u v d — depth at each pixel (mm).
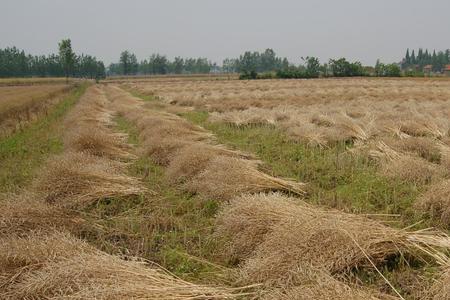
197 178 7625
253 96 27906
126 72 121062
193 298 3691
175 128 11977
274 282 4141
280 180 7145
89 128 12547
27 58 116188
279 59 137875
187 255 5152
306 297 3471
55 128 16125
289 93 30844
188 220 6262
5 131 15820
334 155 9383
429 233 5066
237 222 5262
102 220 6258
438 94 26172
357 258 4414
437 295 3629
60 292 3730
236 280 4453
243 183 6906
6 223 5473
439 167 7535
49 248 4531
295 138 11430
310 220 4715
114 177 7508
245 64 131750
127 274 3955
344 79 60500
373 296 3623
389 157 8461
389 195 6625
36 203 5961
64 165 7363
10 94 39438
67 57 75812
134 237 5785
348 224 4676
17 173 9289
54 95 36469
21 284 3943
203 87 43688
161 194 7445
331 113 16594
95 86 58031
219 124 15141
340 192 6969
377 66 72812
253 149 10711
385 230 4754
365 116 14711
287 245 4430
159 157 9641
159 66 125812
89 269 3957
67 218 5988
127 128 15469
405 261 4602
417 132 11516
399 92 28594
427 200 5918
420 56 149875
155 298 3562
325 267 4227
